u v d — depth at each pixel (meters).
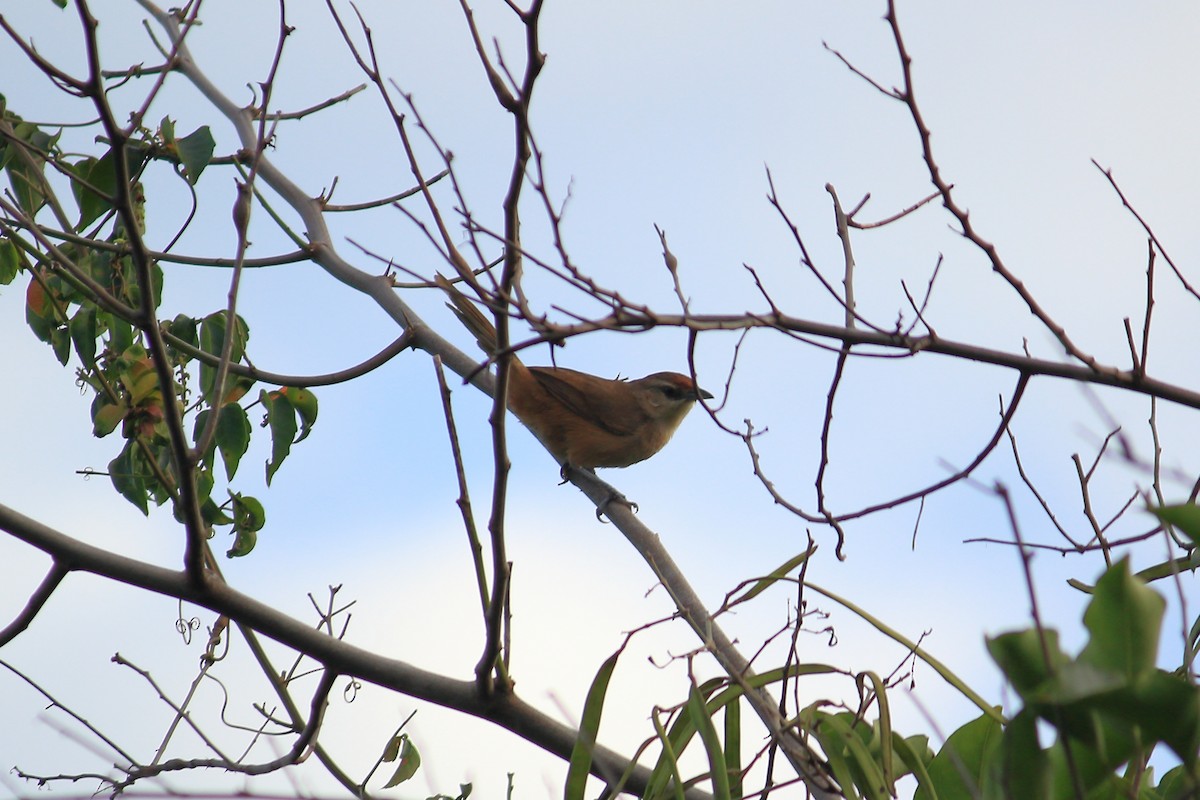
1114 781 5.38
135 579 8.61
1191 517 4.72
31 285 10.91
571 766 7.23
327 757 9.98
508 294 7.07
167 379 7.97
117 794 7.57
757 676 7.34
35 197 10.62
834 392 7.23
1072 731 5.17
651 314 6.32
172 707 9.59
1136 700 4.89
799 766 7.05
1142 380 6.96
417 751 9.95
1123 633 4.94
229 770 8.86
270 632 8.77
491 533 8.06
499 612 8.30
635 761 7.04
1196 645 7.05
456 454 8.35
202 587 8.61
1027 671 5.13
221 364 8.51
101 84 7.48
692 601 9.23
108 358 10.73
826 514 7.31
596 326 6.29
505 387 7.52
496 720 8.63
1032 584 4.61
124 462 10.62
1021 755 5.34
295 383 11.23
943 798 7.07
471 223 6.74
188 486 8.26
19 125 10.55
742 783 6.96
